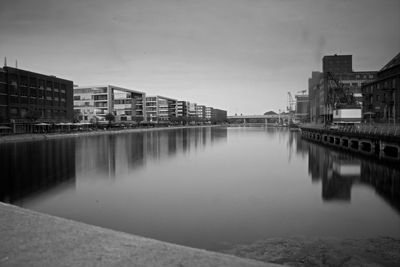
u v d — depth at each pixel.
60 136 85.56
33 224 9.28
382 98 79.69
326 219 17.62
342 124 71.69
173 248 7.68
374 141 45.31
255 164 40.19
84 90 152.38
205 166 38.19
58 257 6.86
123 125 149.25
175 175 31.84
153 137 95.44
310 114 176.00
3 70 81.44
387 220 17.33
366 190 24.91
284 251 12.84
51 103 101.00
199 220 17.50
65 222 9.63
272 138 95.75
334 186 26.56
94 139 82.06
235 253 12.83
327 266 11.21
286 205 20.62
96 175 31.22
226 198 22.47
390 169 34.12
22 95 87.62
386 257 12.02
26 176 30.17
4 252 7.09
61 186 26.16
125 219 17.70
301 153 52.81
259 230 15.81
